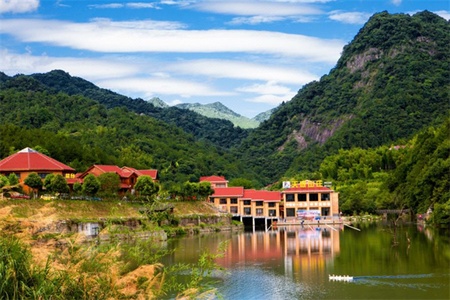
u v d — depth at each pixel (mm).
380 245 112250
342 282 75562
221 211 169875
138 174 156500
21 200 95375
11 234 30766
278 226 179375
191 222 149000
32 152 143750
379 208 199875
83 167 172625
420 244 110812
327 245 115875
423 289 70375
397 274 79875
